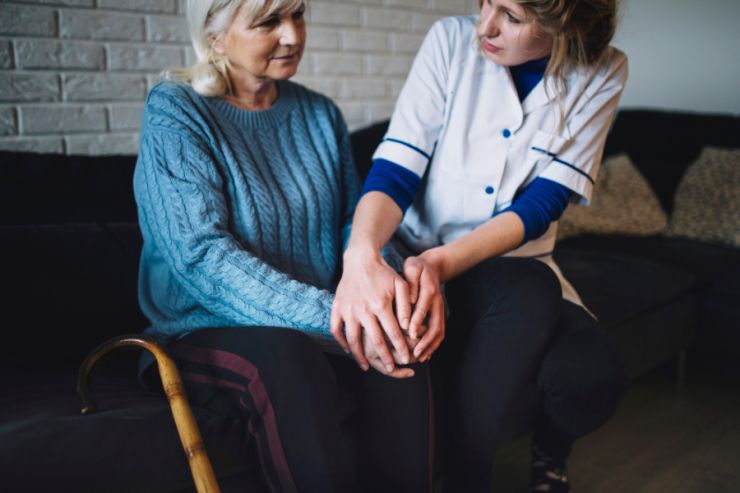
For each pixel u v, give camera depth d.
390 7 2.70
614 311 1.87
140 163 1.19
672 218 2.78
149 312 1.26
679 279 2.18
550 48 1.27
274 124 1.33
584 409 1.18
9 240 1.38
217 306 1.12
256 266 1.10
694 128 2.97
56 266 1.39
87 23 1.91
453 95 1.37
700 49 3.28
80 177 1.65
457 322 1.21
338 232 1.45
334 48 2.55
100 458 0.93
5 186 1.54
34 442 0.90
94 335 1.40
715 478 1.70
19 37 1.80
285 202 1.27
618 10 1.25
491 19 1.20
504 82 1.34
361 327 1.04
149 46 2.05
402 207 1.29
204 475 0.83
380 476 1.03
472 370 1.13
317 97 1.45
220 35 1.20
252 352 0.99
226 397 1.05
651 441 1.90
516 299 1.12
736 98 3.20
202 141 1.18
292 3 1.16
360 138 2.25
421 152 1.34
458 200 1.37
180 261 1.11
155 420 1.00
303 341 0.98
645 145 3.04
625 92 3.61
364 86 2.68
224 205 1.16
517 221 1.25
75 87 1.92
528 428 1.50
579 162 1.34
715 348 2.27
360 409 1.09
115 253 1.48
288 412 0.93
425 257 1.14
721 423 2.03
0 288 1.32
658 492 1.63
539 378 1.18
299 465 0.92
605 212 2.71
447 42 1.38
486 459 1.13
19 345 1.31
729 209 2.62
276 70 1.22
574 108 1.34
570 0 1.13
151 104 1.20
